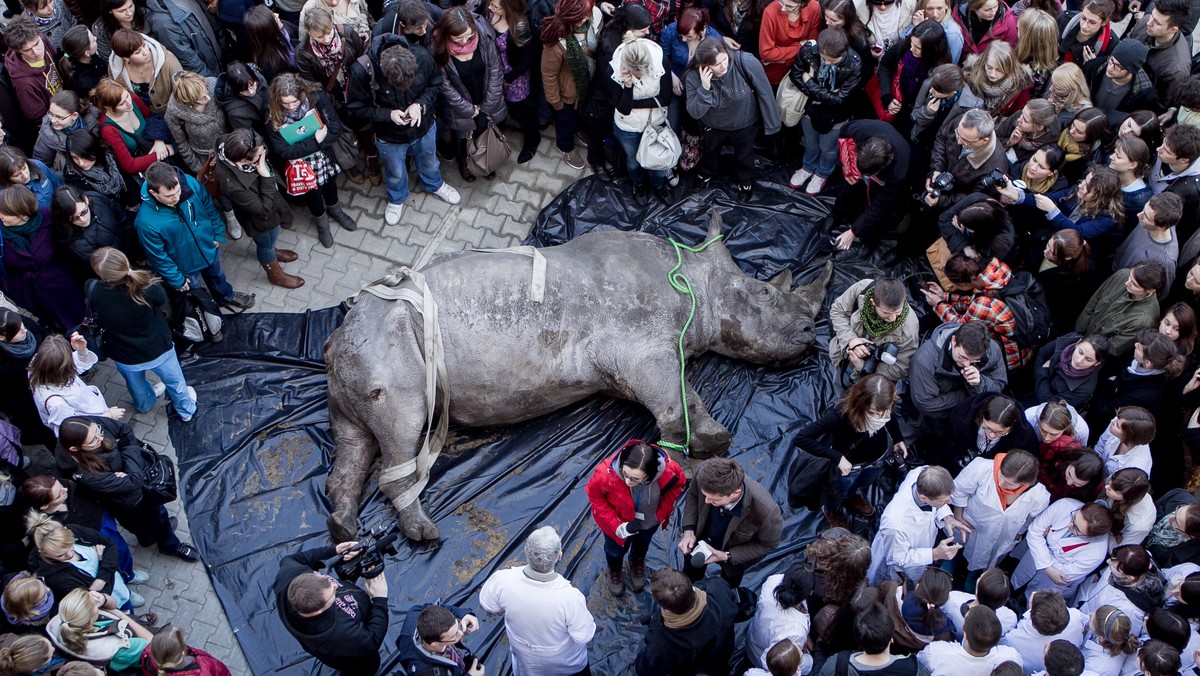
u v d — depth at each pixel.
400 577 8.01
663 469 6.87
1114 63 8.92
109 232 8.33
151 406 8.77
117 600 7.17
